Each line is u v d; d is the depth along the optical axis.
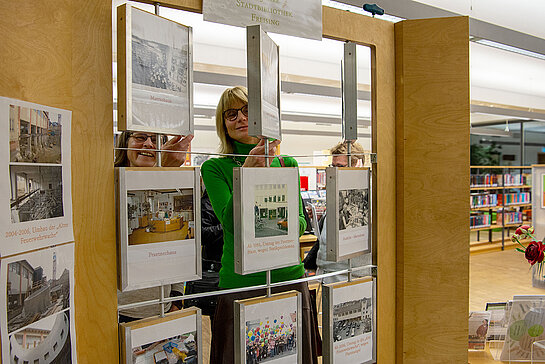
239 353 1.72
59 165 1.27
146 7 1.63
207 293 1.70
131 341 1.48
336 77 3.53
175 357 1.59
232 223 1.75
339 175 1.92
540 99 10.02
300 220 1.93
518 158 14.75
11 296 1.09
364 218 2.07
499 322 2.99
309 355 1.99
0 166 1.06
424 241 2.13
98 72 1.42
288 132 2.74
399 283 2.16
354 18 2.02
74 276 1.37
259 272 1.84
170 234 1.54
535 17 4.76
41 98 1.23
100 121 1.43
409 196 2.13
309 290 2.04
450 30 2.11
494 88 8.80
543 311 2.82
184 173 1.58
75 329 1.36
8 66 1.12
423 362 2.15
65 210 1.29
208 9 1.63
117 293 1.50
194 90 1.80
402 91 2.13
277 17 1.79
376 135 2.10
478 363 2.83
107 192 1.45
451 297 2.14
